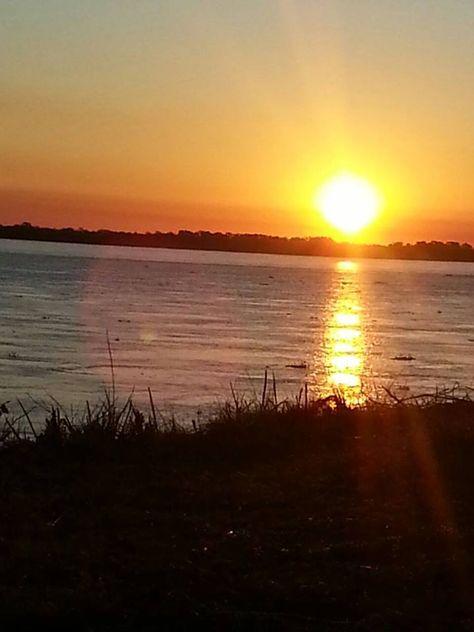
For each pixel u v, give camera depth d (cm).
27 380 2778
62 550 679
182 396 2488
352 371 3334
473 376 3234
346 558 678
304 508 816
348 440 1157
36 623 549
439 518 789
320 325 5797
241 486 895
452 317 7150
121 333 4641
